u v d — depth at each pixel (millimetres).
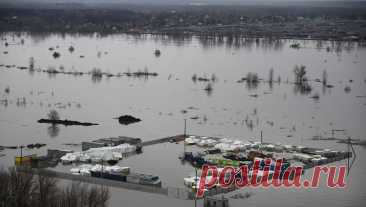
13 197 78812
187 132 140750
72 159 109000
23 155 116188
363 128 146125
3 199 78250
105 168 102000
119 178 97438
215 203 85500
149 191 92750
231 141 125750
